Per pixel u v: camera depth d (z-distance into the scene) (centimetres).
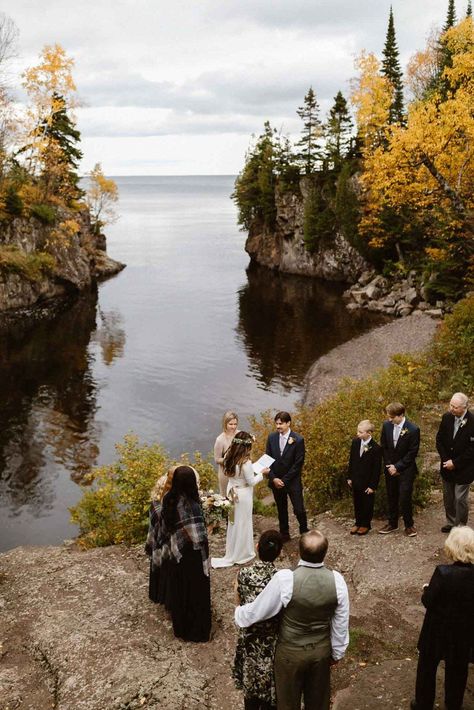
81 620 639
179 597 584
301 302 4725
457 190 2689
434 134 2480
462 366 1692
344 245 5606
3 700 517
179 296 5122
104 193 6956
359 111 3481
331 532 881
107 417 2398
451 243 3481
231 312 4416
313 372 2847
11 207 4541
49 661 570
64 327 3953
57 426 2311
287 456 836
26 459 2016
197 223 14925
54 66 4447
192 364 3116
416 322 3397
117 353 3347
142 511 956
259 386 2741
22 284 4403
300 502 836
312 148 6512
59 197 5431
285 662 373
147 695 500
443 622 415
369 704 473
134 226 13825
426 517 891
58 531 1566
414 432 820
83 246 6091
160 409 2480
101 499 1034
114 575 746
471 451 770
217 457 823
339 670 541
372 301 4356
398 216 4594
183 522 582
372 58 3403
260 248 7188
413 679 505
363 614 644
